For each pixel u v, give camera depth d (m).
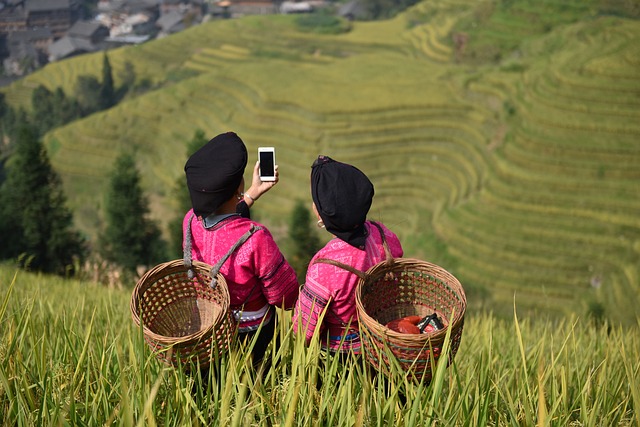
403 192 86.81
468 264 68.38
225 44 167.50
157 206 92.56
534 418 2.68
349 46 159.25
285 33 167.00
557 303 61.19
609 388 3.21
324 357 2.88
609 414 2.79
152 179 100.62
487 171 81.12
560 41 107.75
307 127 96.50
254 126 100.19
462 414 2.48
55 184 46.97
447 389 3.04
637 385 2.79
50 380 2.57
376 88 102.81
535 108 85.94
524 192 75.31
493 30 126.62
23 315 3.22
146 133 110.69
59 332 3.32
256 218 83.88
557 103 84.81
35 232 45.03
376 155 92.31
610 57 89.00
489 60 120.38
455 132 91.81
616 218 68.56
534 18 123.56
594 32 103.62
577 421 2.77
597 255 64.88
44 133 147.00
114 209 46.03
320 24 169.88
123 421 1.89
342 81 107.25
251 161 96.38
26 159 44.34
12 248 45.47
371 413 2.46
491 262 67.81
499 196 76.06
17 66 196.88
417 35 150.50
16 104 164.00
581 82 85.69
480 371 2.96
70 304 6.48
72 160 108.81
